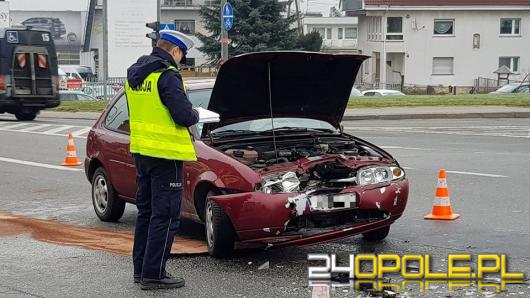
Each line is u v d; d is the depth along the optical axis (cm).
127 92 682
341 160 785
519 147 1742
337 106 888
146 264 682
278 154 791
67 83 4341
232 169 764
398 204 791
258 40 4850
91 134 1009
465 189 1185
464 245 828
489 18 5784
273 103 849
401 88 5781
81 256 813
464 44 5806
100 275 738
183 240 871
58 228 957
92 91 4375
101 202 1005
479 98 3209
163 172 668
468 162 1487
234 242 778
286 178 745
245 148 816
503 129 2231
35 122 2742
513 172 1347
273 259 785
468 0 5759
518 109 2848
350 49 7906
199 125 836
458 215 988
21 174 1459
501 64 5831
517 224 934
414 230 909
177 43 668
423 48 5816
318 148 828
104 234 926
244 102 830
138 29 5344
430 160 1525
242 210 745
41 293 681
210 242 784
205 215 798
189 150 671
